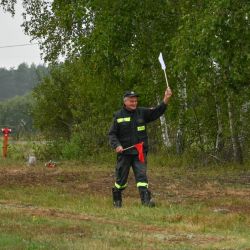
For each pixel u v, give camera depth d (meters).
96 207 13.55
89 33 23.67
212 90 21.77
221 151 26.78
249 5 17.20
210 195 16.41
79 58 25.94
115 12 21.88
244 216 12.45
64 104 45.31
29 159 27.91
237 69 17.80
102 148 30.69
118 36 22.03
